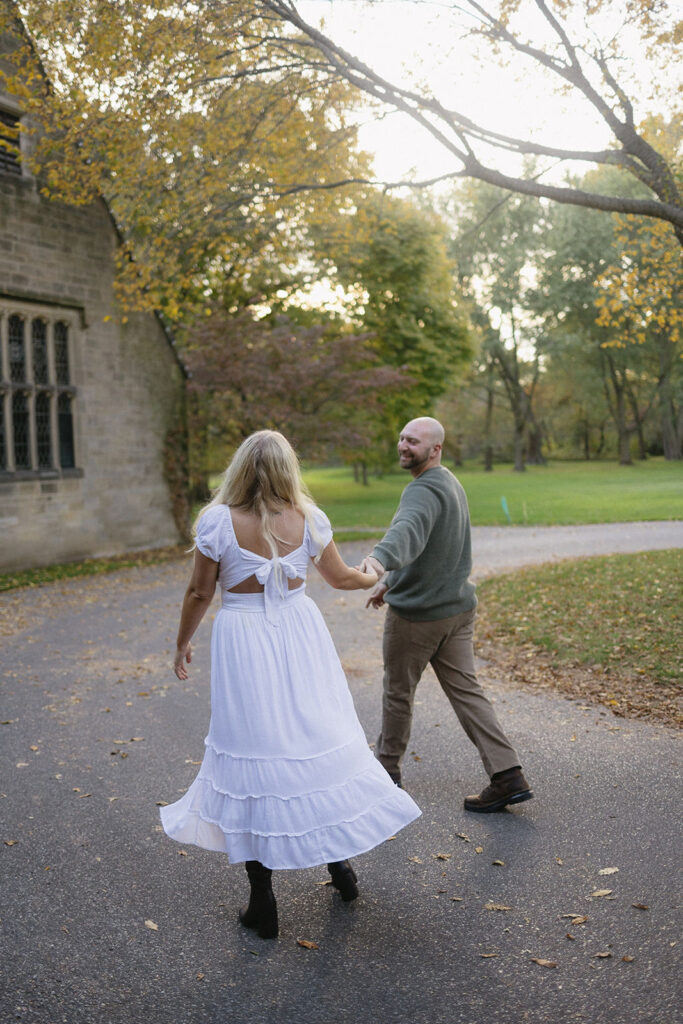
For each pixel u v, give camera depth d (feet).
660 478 111.86
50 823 13.03
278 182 35.70
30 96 32.71
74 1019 8.16
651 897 10.16
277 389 57.67
